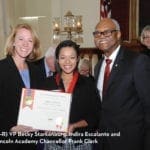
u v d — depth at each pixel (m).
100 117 3.15
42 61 4.12
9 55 3.12
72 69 3.06
